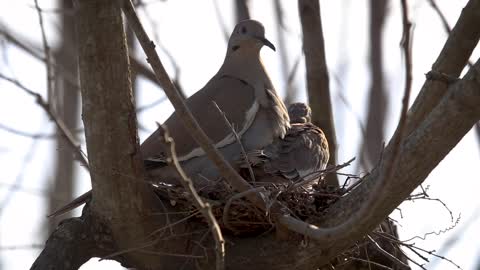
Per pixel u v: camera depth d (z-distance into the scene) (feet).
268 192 39.14
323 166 48.08
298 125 49.21
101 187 38.29
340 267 44.50
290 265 39.81
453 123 35.40
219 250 32.30
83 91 36.94
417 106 40.14
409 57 29.12
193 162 43.34
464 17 40.63
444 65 41.27
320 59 50.14
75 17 36.01
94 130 37.27
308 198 40.70
